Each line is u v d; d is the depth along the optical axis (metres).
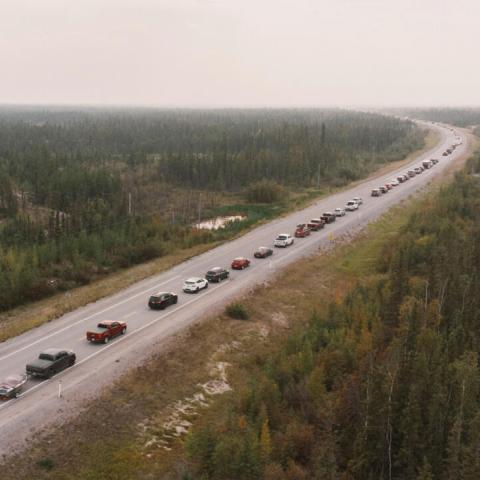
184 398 43.72
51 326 53.78
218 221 115.81
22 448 34.47
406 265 69.44
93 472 34.25
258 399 42.16
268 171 157.12
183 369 47.53
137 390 42.94
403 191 133.12
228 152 197.50
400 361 43.19
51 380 42.66
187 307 59.84
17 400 39.47
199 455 35.19
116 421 38.97
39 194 133.00
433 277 62.19
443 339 50.00
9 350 47.88
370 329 54.97
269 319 60.72
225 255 81.69
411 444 37.19
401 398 40.22
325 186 150.00
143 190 145.25
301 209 115.94
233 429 38.47
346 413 40.53
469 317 54.53
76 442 36.09
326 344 52.88
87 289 67.69
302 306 65.50
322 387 44.72
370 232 98.19
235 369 49.66
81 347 48.94
